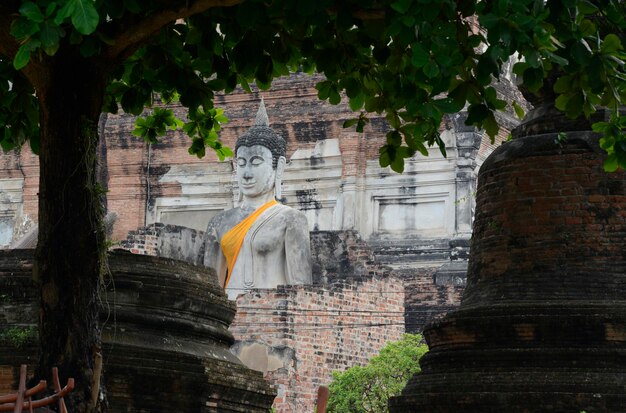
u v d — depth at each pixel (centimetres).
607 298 2044
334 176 5331
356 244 4575
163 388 2102
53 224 1686
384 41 1775
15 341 2061
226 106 5497
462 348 2084
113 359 2080
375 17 1673
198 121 2195
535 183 2106
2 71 1920
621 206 2078
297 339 3862
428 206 5188
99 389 1698
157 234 4578
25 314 2100
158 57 1912
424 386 2083
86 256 1692
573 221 2080
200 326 2228
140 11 1631
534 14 1571
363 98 1977
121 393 2077
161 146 5559
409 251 5100
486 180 2167
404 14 1535
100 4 1542
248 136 4741
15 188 5647
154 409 2095
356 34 1841
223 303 2288
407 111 1842
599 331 2002
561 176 2095
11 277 2108
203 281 2267
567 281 2061
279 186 4741
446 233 5122
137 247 4528
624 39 1886
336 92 1998
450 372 2073
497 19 1556
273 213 4628
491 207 2145
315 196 5350
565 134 2077
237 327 3884
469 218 5106
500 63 1700
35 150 2014
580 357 1994
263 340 3856
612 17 1762
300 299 3884
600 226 2072
